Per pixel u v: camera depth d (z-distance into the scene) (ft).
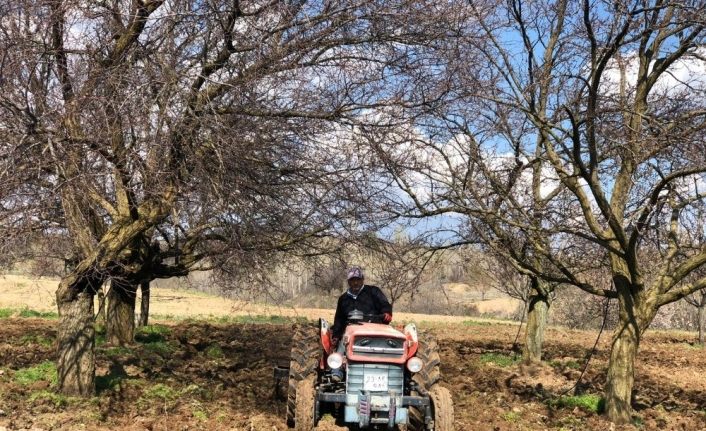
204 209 29.43
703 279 34.14
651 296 34.58
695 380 52.90
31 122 25.57
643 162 33.01
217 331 66.33
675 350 76.69
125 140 28.94
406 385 26.66
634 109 34.91
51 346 48.34
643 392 44.27
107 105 26.30
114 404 31.55
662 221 38.19
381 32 29.40
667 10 34.35
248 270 34.58
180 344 54.44
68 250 39.55
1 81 24.99
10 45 25.31
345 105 30.32
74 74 28.55
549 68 38.58
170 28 27.73
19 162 26.20
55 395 31.63
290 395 27.35
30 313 80.18
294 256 40.91
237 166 30.27
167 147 26.76
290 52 28.37
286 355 51.60
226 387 37.70
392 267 39.96
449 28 30.14
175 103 27.02
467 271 53.01
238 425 28.94
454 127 36.17
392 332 25.79
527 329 51.72
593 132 31.42
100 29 29.37
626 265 34.99
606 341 80.79
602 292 35.68
